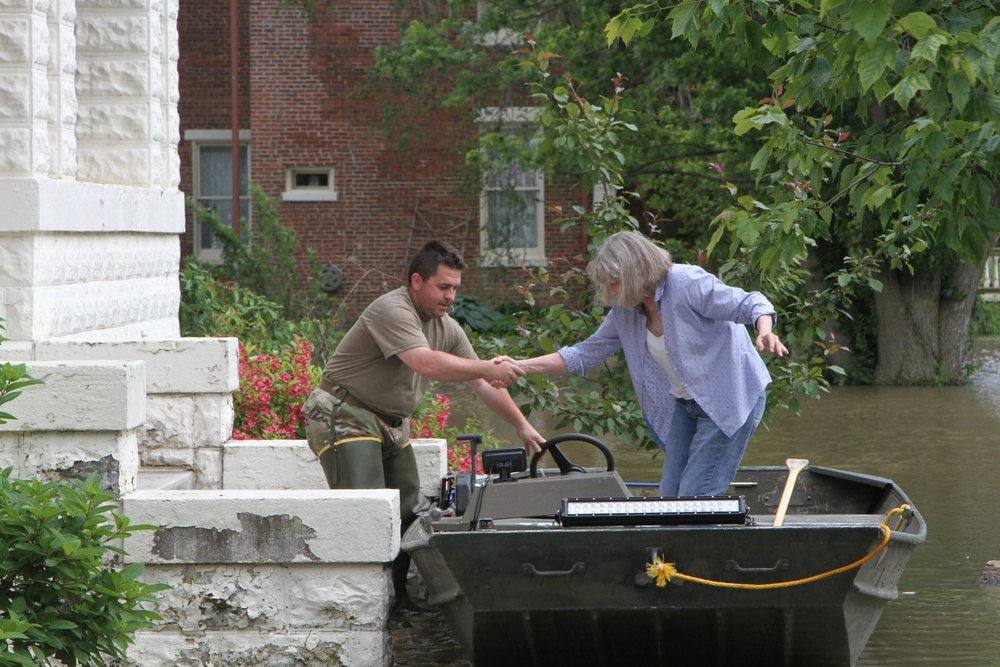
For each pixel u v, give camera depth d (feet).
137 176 52.01
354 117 145.89
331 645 32.37
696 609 29.50
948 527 53.06
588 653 31.22
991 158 34.68
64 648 25.44
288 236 126.52
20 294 40.57
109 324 47.24
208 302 72.79
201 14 150.51
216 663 32.55
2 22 40.98
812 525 28.66
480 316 139.54
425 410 56.59
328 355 70.33
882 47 30.99
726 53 108.58
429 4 139.23
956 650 35.81
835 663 31.04
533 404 51.67
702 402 34.65
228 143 152.15
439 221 146.61
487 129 136.98
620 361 52.80
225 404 44.60
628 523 30.09
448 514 36.83
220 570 32.55
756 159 40.81
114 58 51.78
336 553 32.09
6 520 24.91
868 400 101.50
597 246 52.75
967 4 34.19
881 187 38.83
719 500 30.25
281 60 145.48
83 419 32.48
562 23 127.65
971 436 80.48
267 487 44.27
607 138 53.88
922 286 113.60
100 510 26.32
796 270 53.21
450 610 32.55
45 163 42.09
